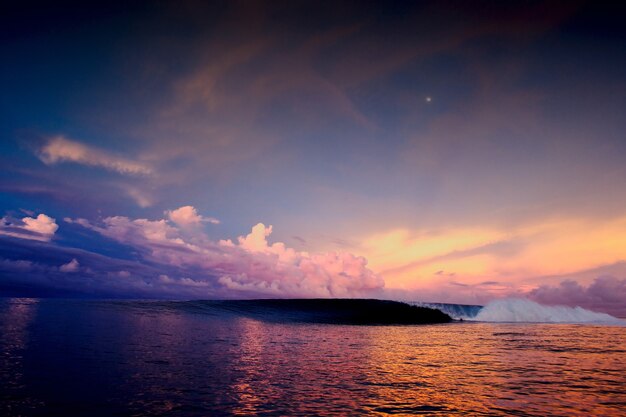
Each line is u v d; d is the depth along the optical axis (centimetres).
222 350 1045
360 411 532
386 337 1498
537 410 550
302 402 569
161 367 789
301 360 930
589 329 1977
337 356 1006
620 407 568
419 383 705
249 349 1082
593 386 698
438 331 1789
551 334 1692
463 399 602
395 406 559
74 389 605
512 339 1479
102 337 1176
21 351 897
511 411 544
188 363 841
